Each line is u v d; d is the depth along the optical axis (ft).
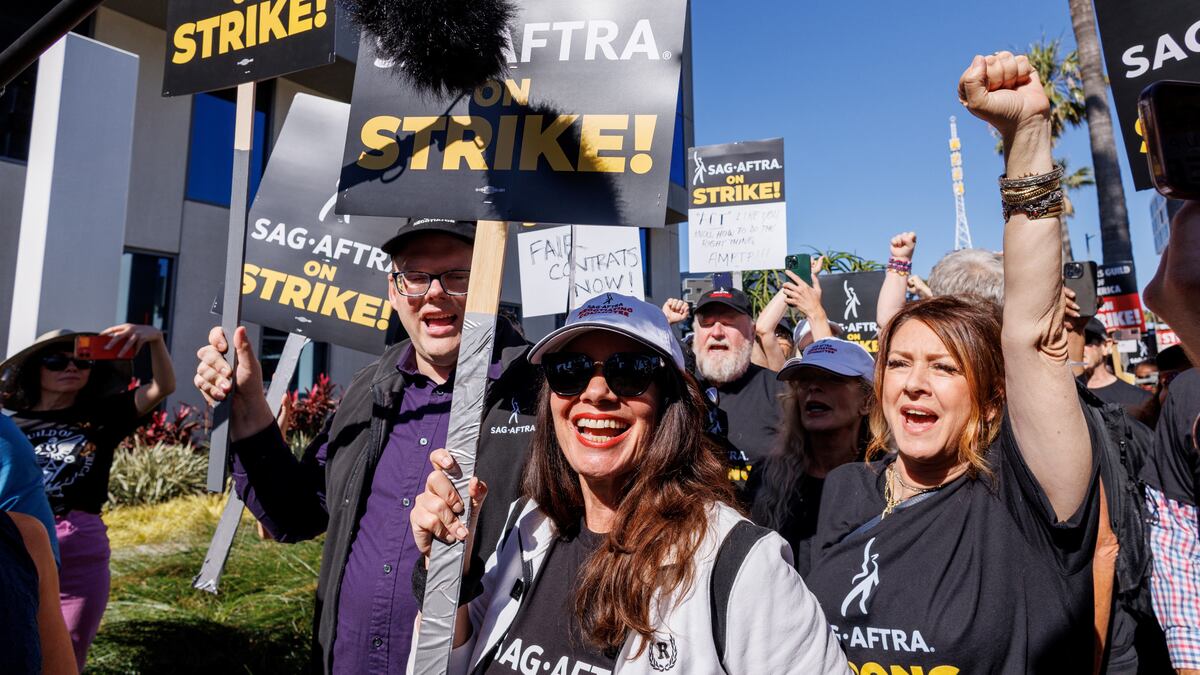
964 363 5.94
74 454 10.69
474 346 5.49
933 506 6.01
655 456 5.04
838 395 8.86
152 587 16.53
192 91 7.63
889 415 6.43
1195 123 2.84
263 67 7.25
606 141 5.95
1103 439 5.68
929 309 6.35
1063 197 5.18
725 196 18.11
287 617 15.14
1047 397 5.26
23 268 15.66
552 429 5.66
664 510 4.79
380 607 7.30
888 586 5.83
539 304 15.34
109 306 16.63
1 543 4.33
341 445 8.42
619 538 4.81
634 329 5.11
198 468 27.99
